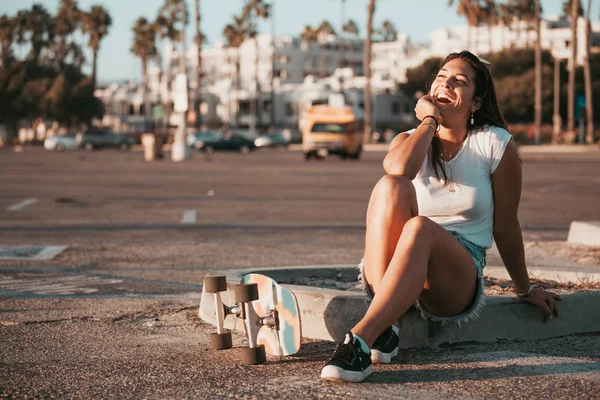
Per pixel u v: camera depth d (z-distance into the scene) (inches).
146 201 715.4
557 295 194.1
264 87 4827.8
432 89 177.5
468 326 185.3
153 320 224.7
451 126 176.9
